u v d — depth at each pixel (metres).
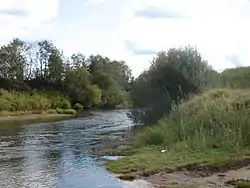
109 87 93.56
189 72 25.88
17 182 12.23
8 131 30.94
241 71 28.94
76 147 20.30
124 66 108.94
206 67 26.77
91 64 106.00
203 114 17.80
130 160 14.41
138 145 18.34
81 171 13.66
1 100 61.00
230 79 26.78
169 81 26.02
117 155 16.80
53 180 12.41
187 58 26.55
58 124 38.66
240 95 19.56
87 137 25.17
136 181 11.79
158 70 26.67
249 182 10.44
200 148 15.08
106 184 11.62
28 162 15.79
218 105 18.23
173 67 26.12
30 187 11.56
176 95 25.34
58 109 66.62
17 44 87.06
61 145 21.28
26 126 36.53
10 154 18.06
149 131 19.48
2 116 54.84
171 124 19.11
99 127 33.16
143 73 27.83
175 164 13.20
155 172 12.59
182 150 15.19
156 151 15.99
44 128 33.66
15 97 65.75
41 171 13.89
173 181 11.51
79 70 88.12
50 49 89.69
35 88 82.12
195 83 25.33
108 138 24.06
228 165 12.64
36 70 88.94
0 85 77.88
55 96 77.62
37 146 21.00
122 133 26.48
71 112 64.06
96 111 69.62
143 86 27.22
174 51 27.12
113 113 61.16
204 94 22.02
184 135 16.78
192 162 13.14
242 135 15.51
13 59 84.38
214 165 12.66
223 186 10.54
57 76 87.38
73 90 85.38
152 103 26.28
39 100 68.38
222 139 15.29
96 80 94.94
